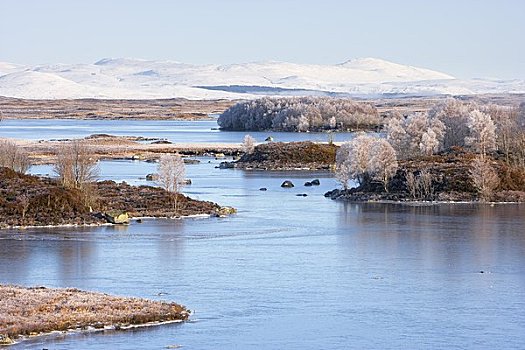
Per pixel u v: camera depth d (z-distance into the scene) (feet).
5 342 377.71
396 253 604.49
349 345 396.57
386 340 404.77
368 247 627.87
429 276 531.91
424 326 426.51
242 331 411.75
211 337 400.67
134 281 508.53
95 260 569.23
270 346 391.86
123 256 584.40
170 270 540.11
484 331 419.33
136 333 401.08
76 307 424.05
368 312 449.48
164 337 398.42
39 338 387.14
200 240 650.84
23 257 578.25
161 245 627.46
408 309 455.63
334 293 486.79
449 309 456.45
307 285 504.43
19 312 410.93
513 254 599.98
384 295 485.15
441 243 642.63
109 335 395.75
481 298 479.82
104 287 491.31
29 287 472.44
